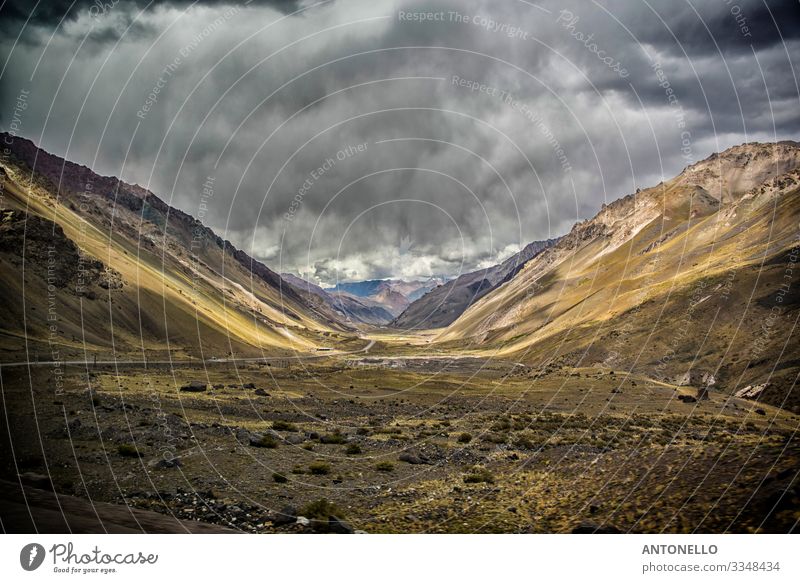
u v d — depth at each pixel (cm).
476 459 3356
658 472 1942
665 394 8881
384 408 6869
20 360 8306
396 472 2959
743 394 8694
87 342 13962
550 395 8919
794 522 1271
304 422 5025
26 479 2231
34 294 14800
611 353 13900
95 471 2486
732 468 1716
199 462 2827
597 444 3819
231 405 5672
